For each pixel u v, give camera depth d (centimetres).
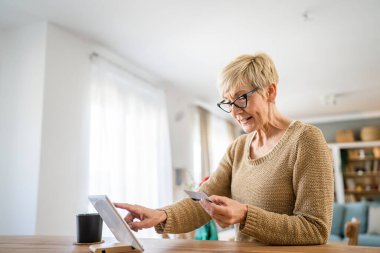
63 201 249
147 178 352
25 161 239
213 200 79
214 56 329
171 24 264
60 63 261
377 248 72
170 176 383
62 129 255
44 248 83
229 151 126
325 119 647
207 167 498
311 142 91
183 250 74
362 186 623
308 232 79
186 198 111
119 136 319
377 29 280
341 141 620
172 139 412
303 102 520
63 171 252
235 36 288
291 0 233
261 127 105
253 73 101
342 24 270
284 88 443
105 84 306
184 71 369
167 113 409
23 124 246
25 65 255
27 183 236
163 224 100
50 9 238
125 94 339
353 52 327
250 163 108
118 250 75
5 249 82
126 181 323
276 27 273
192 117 490
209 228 207
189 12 246
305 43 305
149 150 363
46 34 252
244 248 75
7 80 260
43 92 244
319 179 87
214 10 245
